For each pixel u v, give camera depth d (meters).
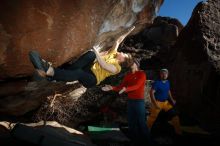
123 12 5.55
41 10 3.97
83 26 4.63
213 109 7.68
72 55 4.90
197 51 8.82
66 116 6.62
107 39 5.88
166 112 6.43
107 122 6.92
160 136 6.38
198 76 8.37
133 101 5.35
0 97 5.28
